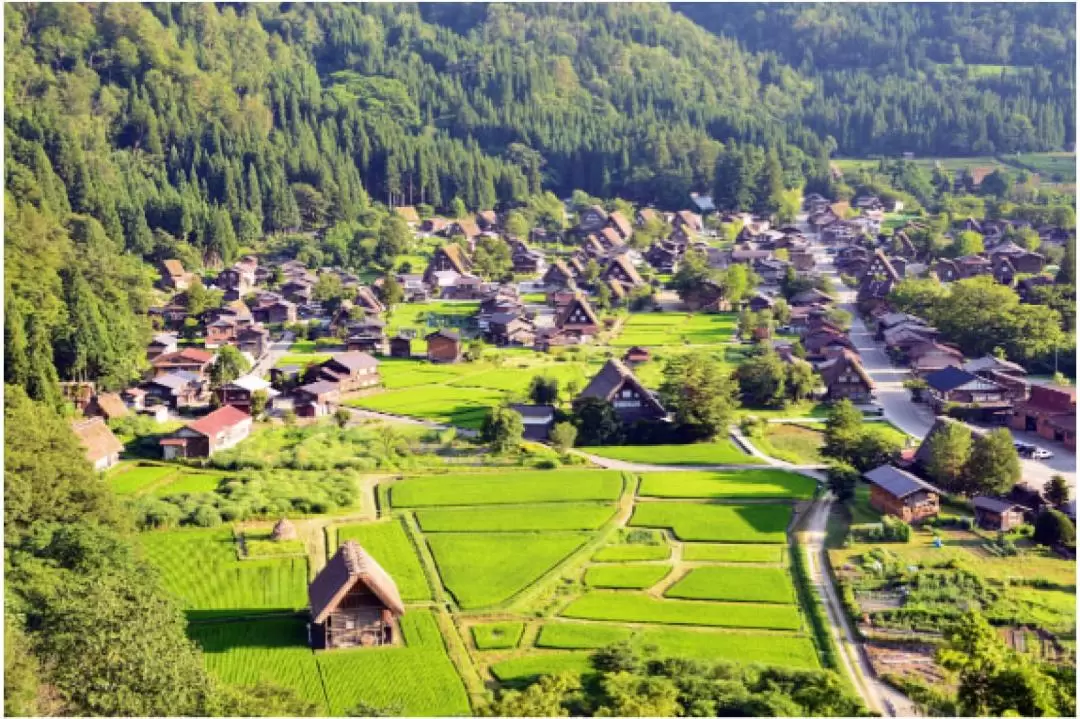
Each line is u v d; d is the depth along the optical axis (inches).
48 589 3294.8
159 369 7539.4
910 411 6919.3
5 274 7308.1
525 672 3533.5
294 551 4493.1
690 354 6983.3
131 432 6146.7
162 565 4365.2
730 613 3966.5
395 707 3250.5
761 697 3245.6
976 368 7194.9
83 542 3693.4
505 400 7071.9
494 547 4566.9
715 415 6240.2
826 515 4953.3
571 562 4409.5
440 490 5305.1
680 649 3700.8
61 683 2962.6
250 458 5639.8
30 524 3941.9
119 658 2982.3
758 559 4458.7
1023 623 3823.8
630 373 6737.2
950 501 5014.8
